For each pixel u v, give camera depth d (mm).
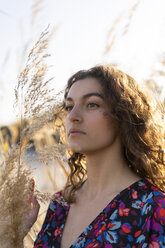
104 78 1265
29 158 1182
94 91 1243
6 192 1154
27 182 1167
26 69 1190
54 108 1206
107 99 1234
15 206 1152
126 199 1175
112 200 1192
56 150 1154
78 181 1473
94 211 1234
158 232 1069
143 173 1282
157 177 1295
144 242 1062
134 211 1135
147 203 1122
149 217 1083
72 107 1300
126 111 1251
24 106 1197
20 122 1216
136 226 1108
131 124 1257
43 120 1189
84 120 1224
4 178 1152
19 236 1166
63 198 1392
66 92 1481
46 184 1783
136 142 1265
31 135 1186
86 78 1286
